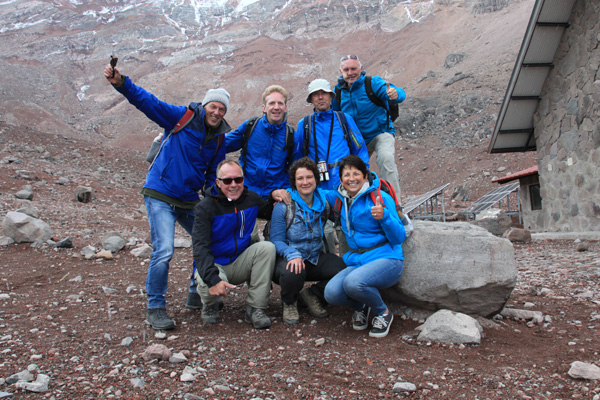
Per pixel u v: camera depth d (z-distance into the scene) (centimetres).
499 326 415
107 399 279
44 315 433
